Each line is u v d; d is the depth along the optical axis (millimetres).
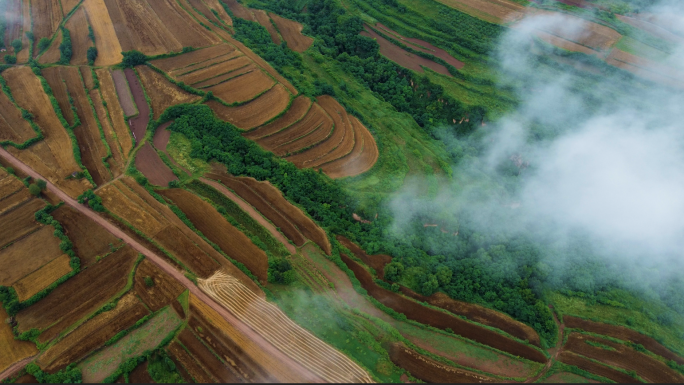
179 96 90938
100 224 68625
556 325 63719
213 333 57438
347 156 86062
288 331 58250
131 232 67750
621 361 60031
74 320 58562
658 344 62250
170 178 76812
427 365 57625
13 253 64562
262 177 78938
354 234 74375
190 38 103938
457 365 57906
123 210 70688
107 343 56062
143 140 81688
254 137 86250
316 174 81250
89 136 81750
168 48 100562
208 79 95188
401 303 65438
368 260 70750
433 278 66875
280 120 89625
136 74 94375
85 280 62406
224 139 83812
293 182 79125
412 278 68250
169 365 54531
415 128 97250
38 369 53969
